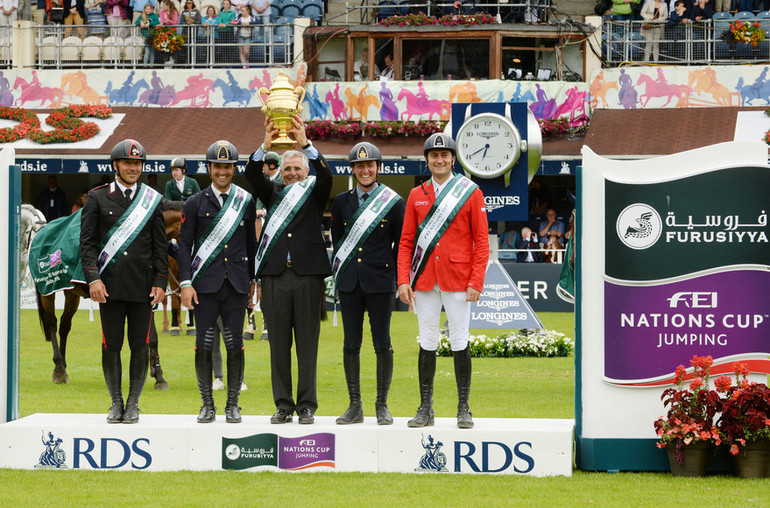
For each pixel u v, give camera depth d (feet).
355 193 49.01
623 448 46.70
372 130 147.43
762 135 138.82
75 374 78.48
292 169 49.14
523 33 149.69
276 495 42.01
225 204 49.24
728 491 42.57
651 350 46.57
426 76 151.74
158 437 47.32
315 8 156.97
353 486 43.60
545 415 60.18
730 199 46.16
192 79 155.33
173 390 70.85
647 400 46.70
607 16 151.74
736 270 46.16
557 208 151.43
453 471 46.34
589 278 47.06
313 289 48.96
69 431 47.60
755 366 46.09
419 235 47.29
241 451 47.14
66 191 163.43
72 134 148.05
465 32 150.00
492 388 72.18
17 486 43.73
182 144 145.79
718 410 45.16
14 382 50.47
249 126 149.69
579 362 47.11
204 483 44.29
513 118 85.25
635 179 46.75
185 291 48.75
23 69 157.69
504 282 89.25
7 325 50.29
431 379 47.73
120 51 159.74
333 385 73.87
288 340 48.96
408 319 120.06
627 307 46.65
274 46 155.33
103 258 48.29
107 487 43.55
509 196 85.56
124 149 48.47
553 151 142.10
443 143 46.88
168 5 156.97
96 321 113.39
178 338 98.99
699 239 46.34
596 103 148.66
